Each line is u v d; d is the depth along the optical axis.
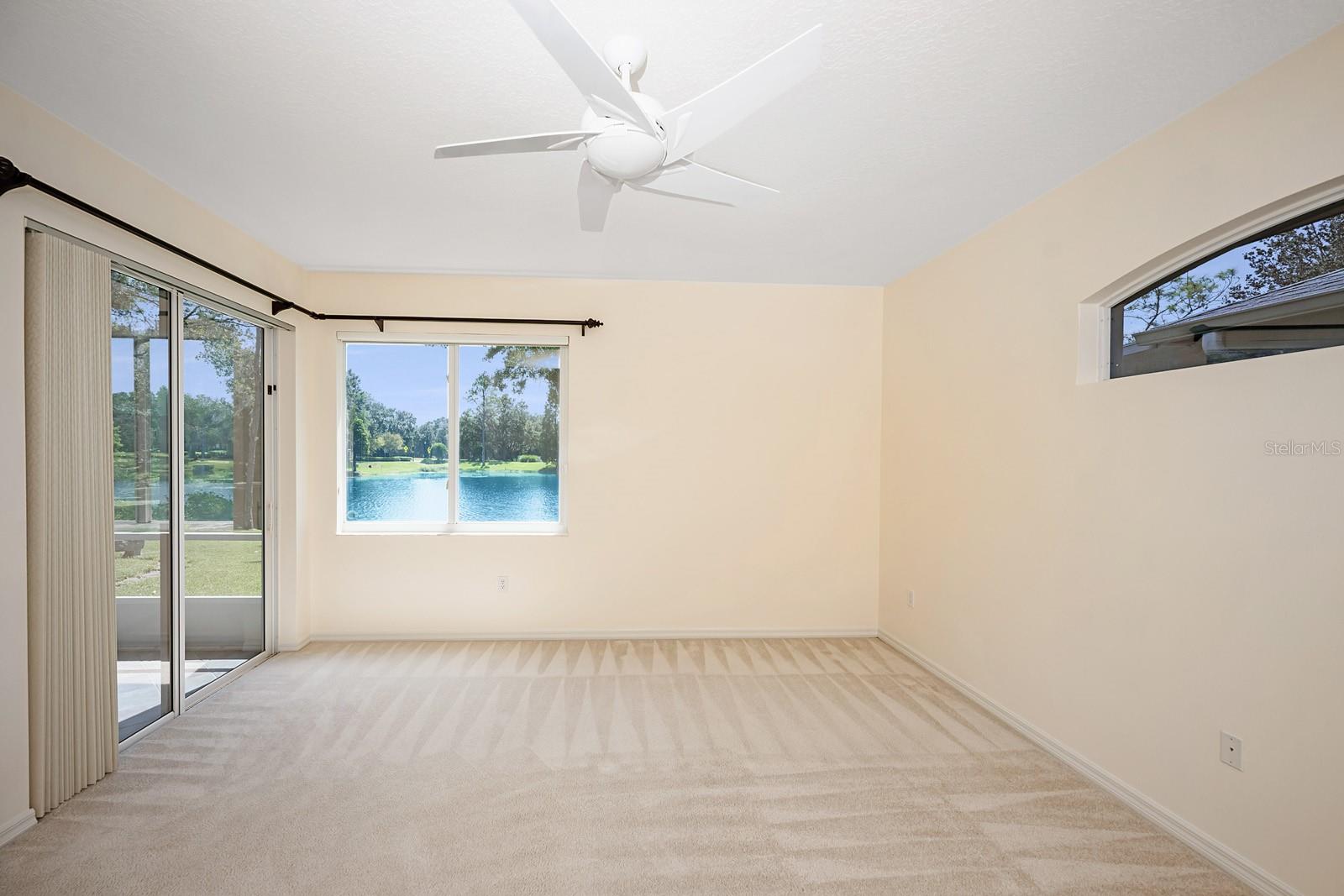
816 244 3.72
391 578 4.46
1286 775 1.91
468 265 4.25
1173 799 2.29
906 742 3.00
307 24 1.80
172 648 3.12
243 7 1.72
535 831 2.29
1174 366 2.44
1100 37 1.83
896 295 4.46
